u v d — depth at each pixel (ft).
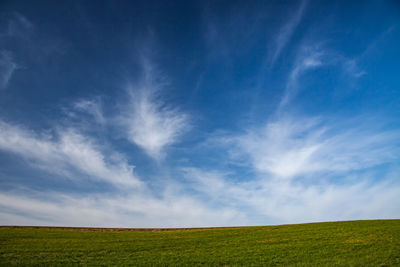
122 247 108.58
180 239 130.00
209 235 142.51
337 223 163.22
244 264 82.28
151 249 105.40
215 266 80.48
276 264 81.46
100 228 192.24
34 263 80.28
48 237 130.31
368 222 155.43
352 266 75.77
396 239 104.78
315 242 109.50
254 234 140.97
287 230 149.38
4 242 110.63
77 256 91.45
